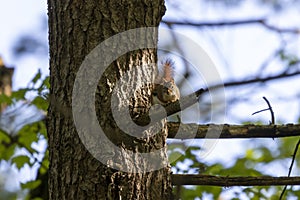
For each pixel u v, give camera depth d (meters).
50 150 6.23
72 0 6.45
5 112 10.84
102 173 5.91
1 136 10.95
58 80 6.30
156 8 6.59
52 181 6.12
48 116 6.34
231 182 6.18
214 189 10.54
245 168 11.23
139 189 5.96
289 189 10.39
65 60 6.31
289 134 6.34
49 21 6.64
